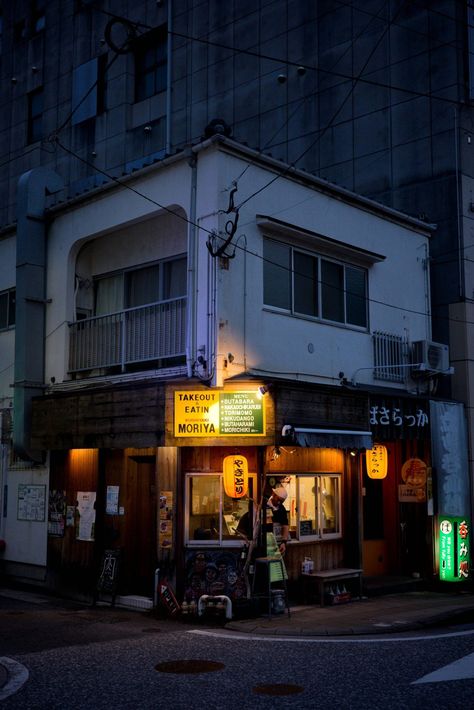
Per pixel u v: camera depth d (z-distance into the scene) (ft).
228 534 39.99
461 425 51.88
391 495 52.06
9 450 51.98
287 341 42.86
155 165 42.63
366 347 48.55
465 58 56.54
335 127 63.36
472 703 22.25
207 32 75.61
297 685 24.70
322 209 46.11
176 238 45.03
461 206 54.54
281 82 68.23
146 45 83.25
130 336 44.29
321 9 66.18
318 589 41.45
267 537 38.99
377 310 49.90
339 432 40.19
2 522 51.78
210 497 40.29
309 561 42.88
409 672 26.23
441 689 23.86
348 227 48.01
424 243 54.70
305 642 32.14
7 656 29.43
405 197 57.67
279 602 38.50
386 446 52.37
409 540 50.93
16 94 96.99
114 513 43.45
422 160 57.06
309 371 44.01
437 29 57.62
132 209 44.52
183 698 23.26
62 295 48.39
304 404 39.45
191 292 40.14
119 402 40.93
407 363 51.52
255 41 71.26
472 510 51.70
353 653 29.66
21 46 97.60
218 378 38.09
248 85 71.05
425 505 50.14
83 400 43.27
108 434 41.27
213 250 39.09
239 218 40.70
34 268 49.24
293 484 43.04
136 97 83.05
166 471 39.65
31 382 47.93
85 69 88.12
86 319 46.62
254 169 41.93
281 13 69.41
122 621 37.60
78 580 44.34
